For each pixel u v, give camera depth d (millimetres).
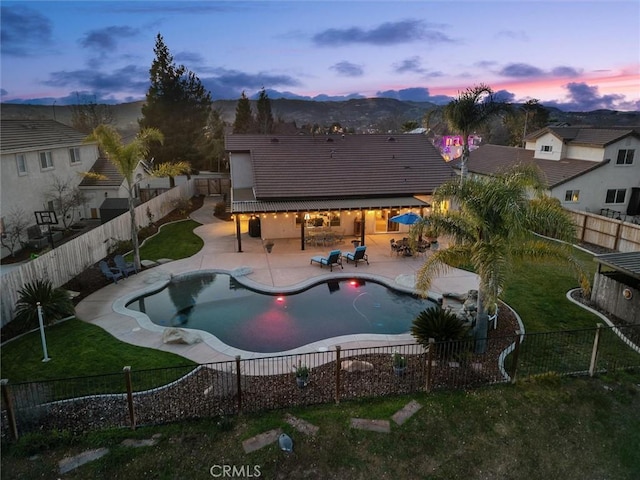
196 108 44219
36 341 12039
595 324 13180
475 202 10242
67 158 28172
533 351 11359
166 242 23484
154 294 16391
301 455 7504
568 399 9211
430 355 9273
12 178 22688
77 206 28438
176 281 17922
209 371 10297
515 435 8203
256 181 23344
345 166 25266
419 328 11242
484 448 7875
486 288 9750
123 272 17469
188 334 12086
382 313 14562
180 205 32719
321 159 25625
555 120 56406
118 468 7137
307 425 8211
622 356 11117
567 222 10367
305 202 22297
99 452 7461
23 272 13961
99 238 19781
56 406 8781
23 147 23281
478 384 9695
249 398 9070
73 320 13555
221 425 8094
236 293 16484
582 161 28688
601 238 22172
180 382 9773
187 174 41906
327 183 23719
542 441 8102
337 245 22609
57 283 16078
